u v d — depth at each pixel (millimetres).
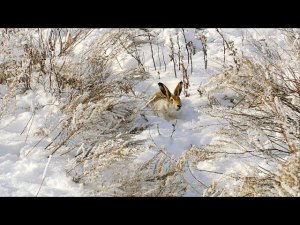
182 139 5691
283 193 4074
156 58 8531
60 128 5480
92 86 6480
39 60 6863
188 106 6668
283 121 4594
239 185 4477
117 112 5969
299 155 4125
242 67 6027
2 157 5086
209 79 6715
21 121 5785
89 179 4652
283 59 5922
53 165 4977
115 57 7637
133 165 4762
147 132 5844
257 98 5234
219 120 6039
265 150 4641
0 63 6316
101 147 4797
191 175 4902
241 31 8969
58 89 6348
